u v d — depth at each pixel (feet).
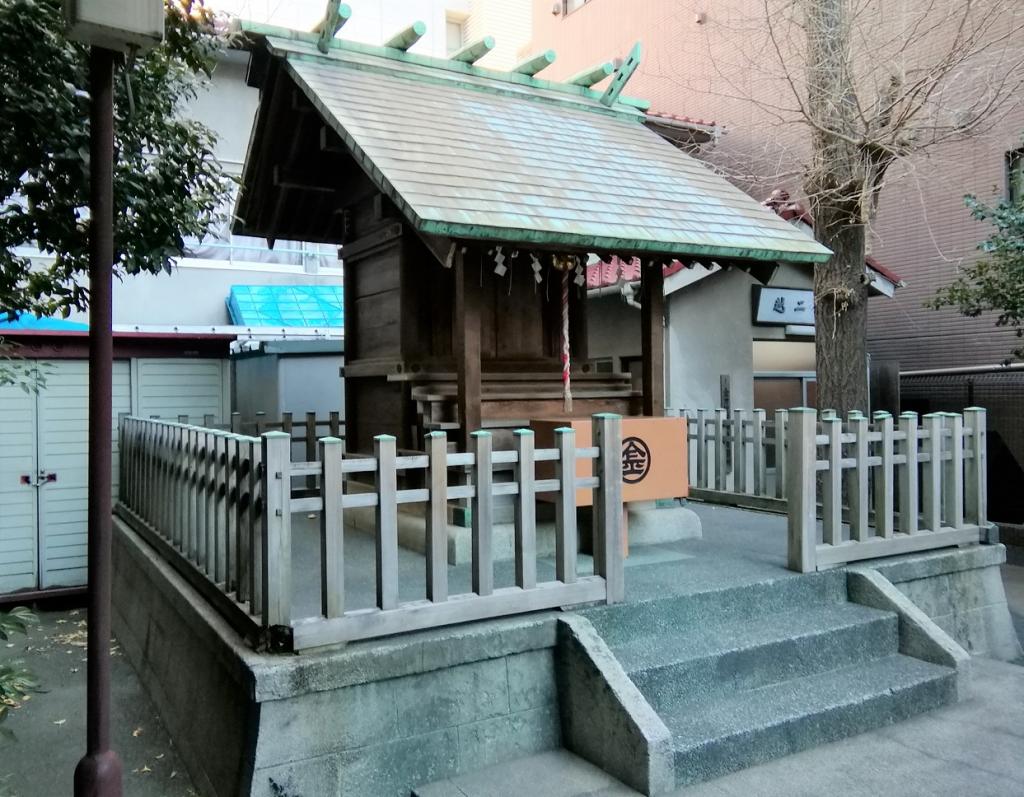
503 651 13.17
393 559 12.60
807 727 13.56
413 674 12.39
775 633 15.24
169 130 15.78
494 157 17.49
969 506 19.86
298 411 31.83
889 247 40.50
